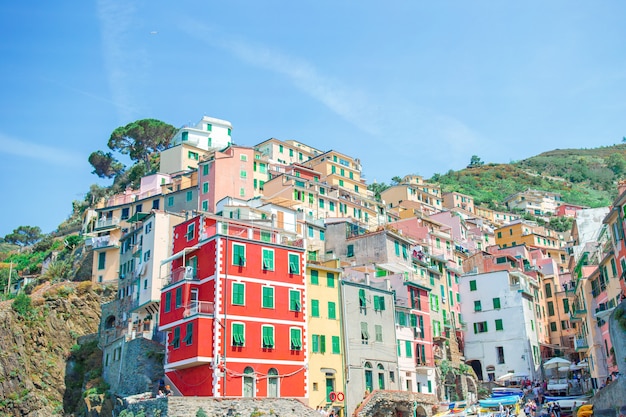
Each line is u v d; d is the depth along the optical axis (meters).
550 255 153.38
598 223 105.31
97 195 174.50
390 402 72.31
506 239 165.88
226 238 64.56
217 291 62.00
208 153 151.25
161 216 85.31
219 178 113.94
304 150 166.88
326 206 121.50
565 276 128.12
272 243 67.94
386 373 75.69
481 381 95.75
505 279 102.50
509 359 98.62
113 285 100.94
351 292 75.19
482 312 103.00
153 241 83.75
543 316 116.25
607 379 69.31
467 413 69.62
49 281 115.25
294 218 97.56
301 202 114.38
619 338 53.12
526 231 163.88
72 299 97.44
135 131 172.38
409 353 81.44
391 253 91.50
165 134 175.00
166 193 119.94
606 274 70.50
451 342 96.69
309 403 65.56
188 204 115.69
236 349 61.38
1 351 86.81
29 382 86.00
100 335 90.75
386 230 91.94
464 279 106.38
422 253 99.25
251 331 63.00
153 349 71.94
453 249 124.94
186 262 68.00
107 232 119.94
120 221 120.94
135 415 58.28
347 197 132.88
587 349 85.50
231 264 64.00
